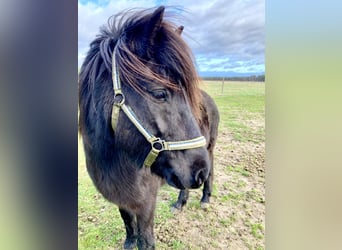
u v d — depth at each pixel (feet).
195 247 2.46
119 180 2.34
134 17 2.19
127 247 2.51
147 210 2.40
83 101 2.39
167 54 2.01
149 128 2.04
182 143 2.00
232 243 2.38
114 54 2.15
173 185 2.12
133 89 2.07
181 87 2.01
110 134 2.21
